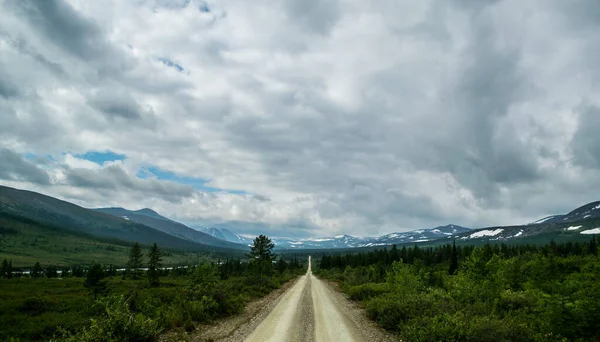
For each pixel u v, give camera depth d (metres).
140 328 12.04
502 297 17.03
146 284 49.75
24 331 14.65
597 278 12.36
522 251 77.56
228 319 18.62
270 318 19.31
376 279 53.16
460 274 18.47
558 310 12.33
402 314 16.83
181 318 15.54
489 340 11.45
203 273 26.22
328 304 27.16
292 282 57.09
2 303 21.11
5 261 85.81
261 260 56.66
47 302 21.83
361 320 19.62
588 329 11.80
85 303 20.36
